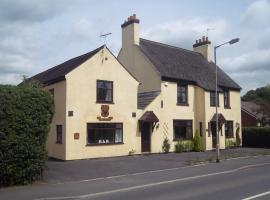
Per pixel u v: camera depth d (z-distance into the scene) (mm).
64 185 14984
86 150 24562
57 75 25141
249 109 52031
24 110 14750
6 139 14211
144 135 28594
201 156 27219
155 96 29328
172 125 30484
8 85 14773
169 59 32875
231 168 20344
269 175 17031
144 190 13484
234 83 37688
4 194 12961
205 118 32281
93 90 25266
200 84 32656
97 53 25672
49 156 25328
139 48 31703
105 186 14664
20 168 14734
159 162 23203
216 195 11883
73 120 24078
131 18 32344
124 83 27156
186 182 15227
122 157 26031
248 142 39688
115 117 26359
